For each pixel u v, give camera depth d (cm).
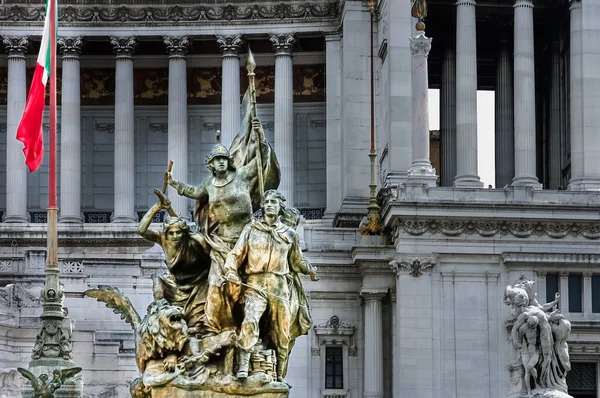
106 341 8356
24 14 12394
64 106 12262
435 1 11488
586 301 9088
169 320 3569
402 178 10106
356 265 9212
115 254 11644
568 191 9262
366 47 11650
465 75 10750
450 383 8912
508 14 11588
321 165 12538
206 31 12362
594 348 9031
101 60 12781
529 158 10662
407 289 8981
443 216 9012
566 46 11588
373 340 9119
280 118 12188
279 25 12275
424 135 9506
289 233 3656
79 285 9400
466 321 8969
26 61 12681
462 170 10550
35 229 11831
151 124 12788
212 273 3625
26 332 8431
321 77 12606
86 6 12375
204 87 12769
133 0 12369
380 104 11350
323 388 9169
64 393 5556
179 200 12269
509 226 9094
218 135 3762
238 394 3519
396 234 9112
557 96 11800
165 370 3550
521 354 5812
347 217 11069
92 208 12631
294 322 3681
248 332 3538
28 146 8212
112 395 8188
